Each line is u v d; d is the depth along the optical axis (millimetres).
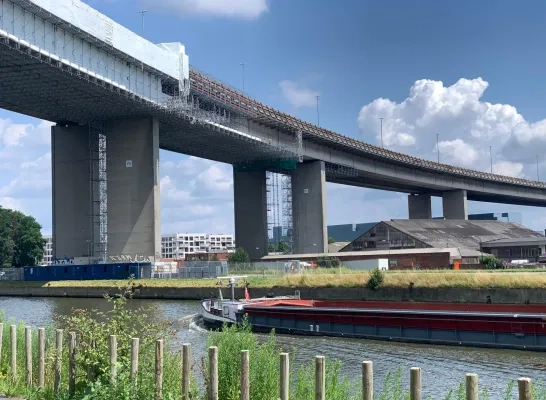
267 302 54062
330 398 15562
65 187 104812
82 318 16844
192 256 182875
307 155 126938
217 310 50500
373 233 114812
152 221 93750
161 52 87312
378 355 35875
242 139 110188
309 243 130625
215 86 99938
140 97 85062
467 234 128125
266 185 137375
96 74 76438
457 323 38969
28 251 151375
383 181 167250
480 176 183500
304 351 37344
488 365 32531
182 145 117000
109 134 97000
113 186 95875
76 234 103625
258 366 16250
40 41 68188
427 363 33250
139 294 82750
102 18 75562
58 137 105500
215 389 14398
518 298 56969
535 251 118062
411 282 63562
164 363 16375
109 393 14125
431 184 171750
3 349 20594
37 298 88625
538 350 36281
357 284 67188
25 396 17203
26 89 81375
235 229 136500
